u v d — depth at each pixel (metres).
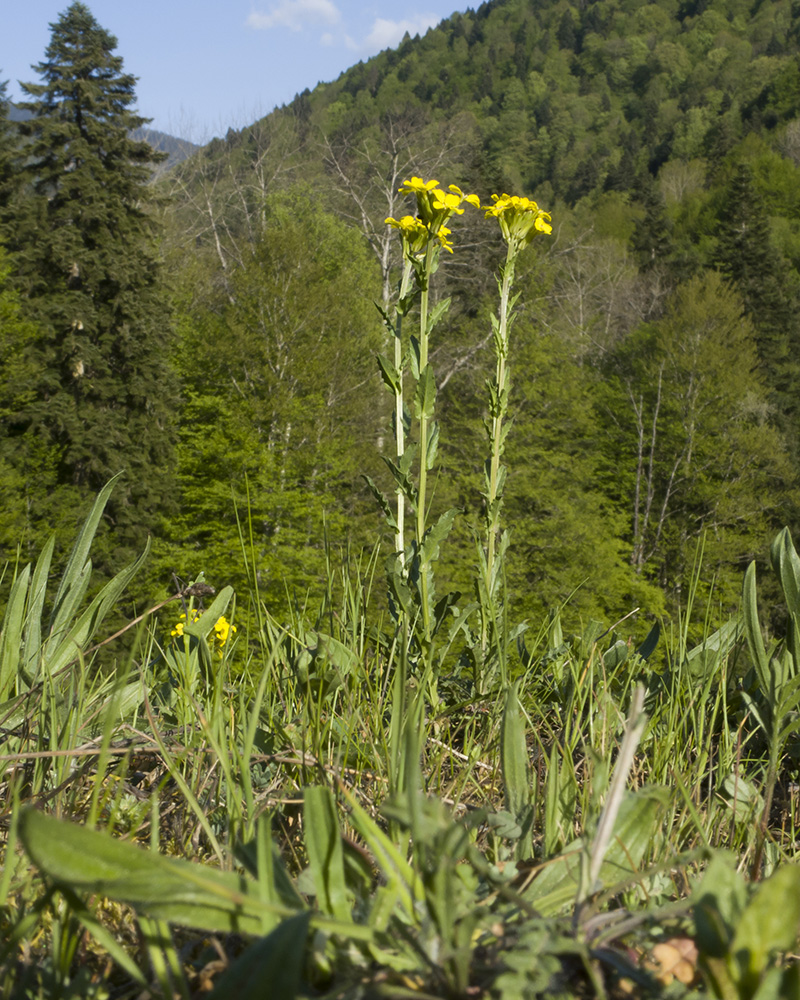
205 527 17.92
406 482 1.88
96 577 20.08
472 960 0.70
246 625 1.74
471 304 30.16
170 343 25.05
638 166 79.88
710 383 29.59
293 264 24.23
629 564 24.98
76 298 22.83
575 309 36.59
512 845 1.12
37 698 1.54
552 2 117.19
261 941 0.62
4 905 0.83
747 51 98.94
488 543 2.05
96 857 0.65
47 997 0.75
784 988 0.59
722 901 0.68
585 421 25.44
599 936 0.70
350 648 1.76
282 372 22.64
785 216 60.31
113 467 21.86
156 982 0.79
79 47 24.61
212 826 1.21
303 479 20.08
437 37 109.12
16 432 23.19
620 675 2.01
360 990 0.65
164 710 1.85
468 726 1.71
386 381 1.94
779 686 1.44
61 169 24.03
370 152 32.03
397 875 0.74
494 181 32.44
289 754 1.38
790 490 28.91
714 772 1.48
